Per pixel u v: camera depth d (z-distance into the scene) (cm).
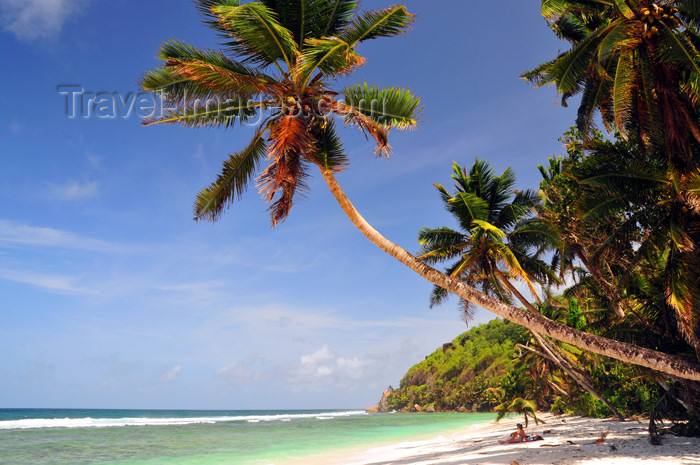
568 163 1795
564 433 2283
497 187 2402
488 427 4109
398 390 15175
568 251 1875
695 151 1328
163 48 1148
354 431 4350
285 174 1096
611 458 1327
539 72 1800
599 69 1350
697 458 1264
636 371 1683
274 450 2545
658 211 1319
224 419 8581
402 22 1173
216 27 1162
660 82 1272
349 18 1287
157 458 2189
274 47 1193
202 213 1338
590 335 1166
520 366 4356
